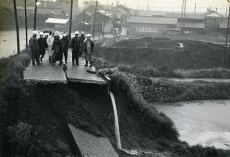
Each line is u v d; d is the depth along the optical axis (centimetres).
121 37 8269
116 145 1784
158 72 5003
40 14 8925
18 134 1455
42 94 1808
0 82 1680
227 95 4534
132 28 10038
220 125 3338
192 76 5275
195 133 3022
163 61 6244
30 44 2347
